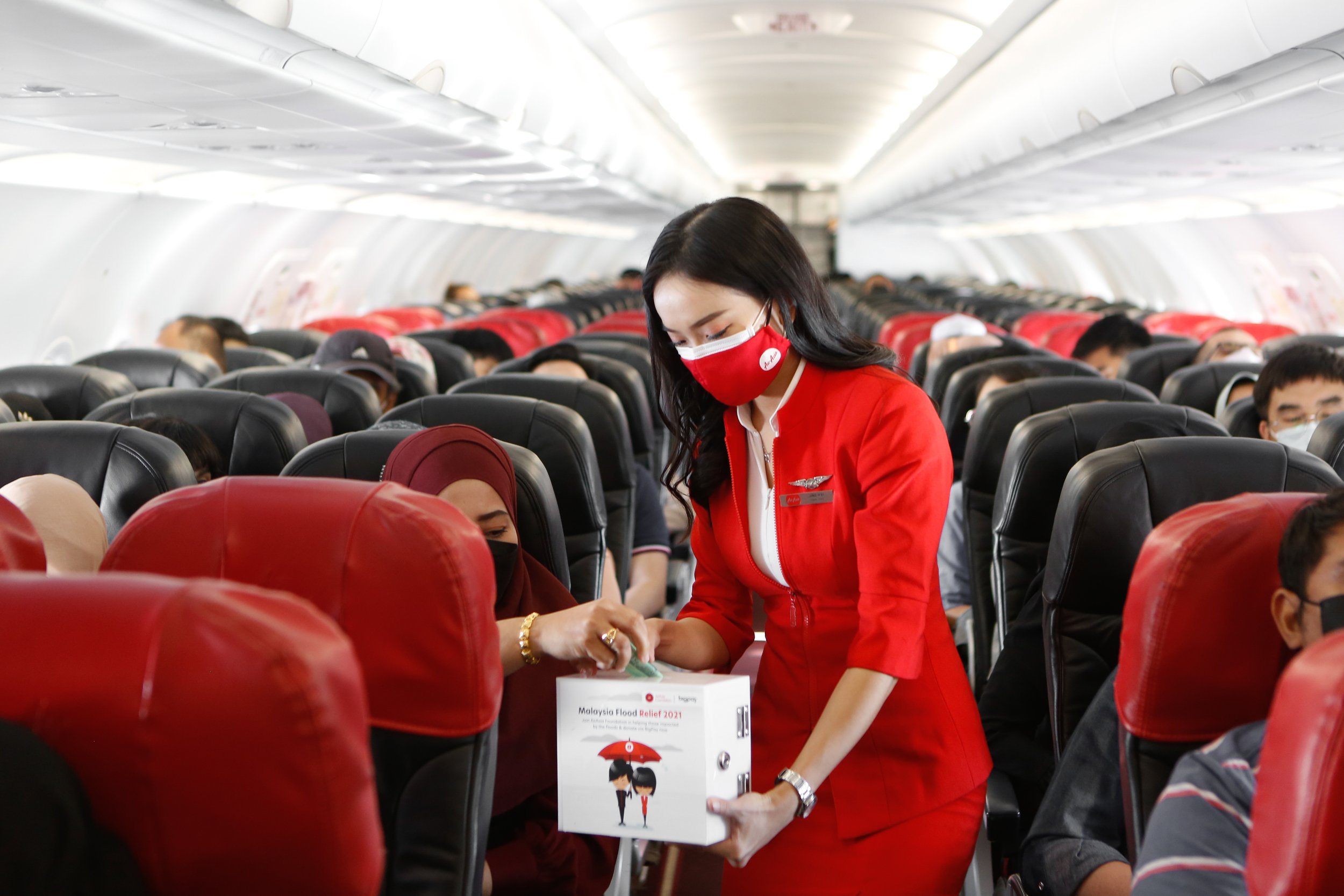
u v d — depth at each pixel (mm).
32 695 853
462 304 11445
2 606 875
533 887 1840
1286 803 850
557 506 2266
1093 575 1945
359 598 1200
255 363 5125
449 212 11539
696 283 1445
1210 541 1249
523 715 1864
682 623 1781
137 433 2254
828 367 1570
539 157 6516
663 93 10398
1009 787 2027
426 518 1194
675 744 1308
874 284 16062
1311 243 7383
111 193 5375
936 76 9000
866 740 1655
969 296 13875
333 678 866
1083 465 1952
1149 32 3973
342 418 3594
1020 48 6504
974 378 3701
